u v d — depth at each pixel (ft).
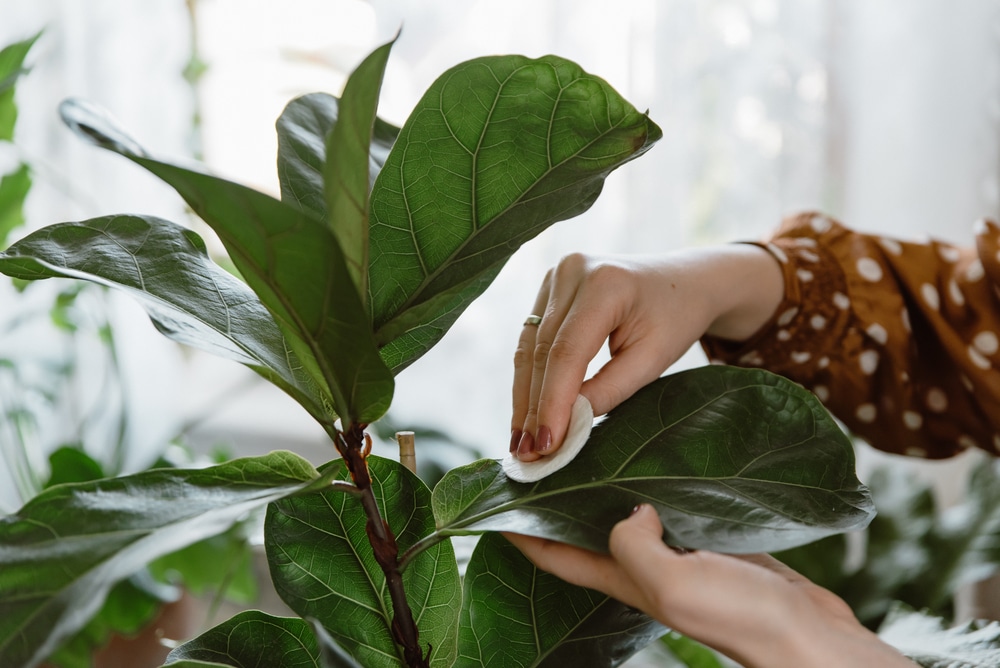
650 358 2.51
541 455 2.25
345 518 2.27
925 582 3.67
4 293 6.44
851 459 2.13
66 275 2.05
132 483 1.96
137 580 4.89
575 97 2.06
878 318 3.28
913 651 2.53
